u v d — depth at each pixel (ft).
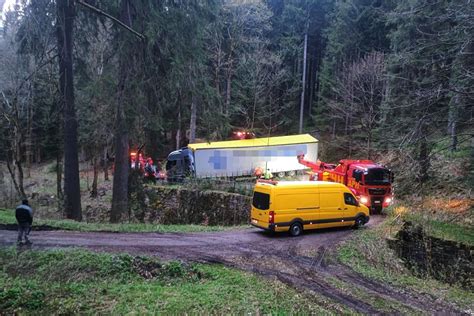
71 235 48.57
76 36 60.70
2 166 114.21
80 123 83.05
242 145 106.22
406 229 60.85
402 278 41.19
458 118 49.90
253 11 142.10
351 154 129.29
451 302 34.63
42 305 27.68
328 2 163.63
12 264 35.68
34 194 94.63
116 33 56.08
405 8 74.95
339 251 48.26
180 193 84.99
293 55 165.07
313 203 57.21
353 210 60.64
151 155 122.31
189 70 57.36
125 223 60.49
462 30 47.29
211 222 79.66
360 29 131.03
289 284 36.24
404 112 59.62
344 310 30.83
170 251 44.50
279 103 163.43
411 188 75.10
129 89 54.29
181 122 65.46
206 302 29.78
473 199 68.08
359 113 123.13
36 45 55.93
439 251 53.67
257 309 28.84
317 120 146.51
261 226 55.98
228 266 40.63
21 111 77.82
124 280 34.78
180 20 56.44
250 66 140.26
